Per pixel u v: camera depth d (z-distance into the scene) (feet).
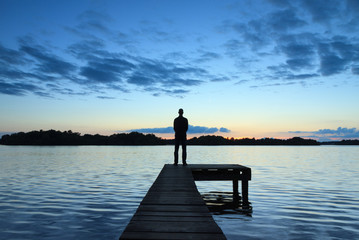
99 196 38.70
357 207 32.19
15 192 41.98
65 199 36.60
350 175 66.18
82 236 21.77
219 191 45.29
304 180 56.90
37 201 35.32
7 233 22.52
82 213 29.09
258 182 54.24
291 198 37.83
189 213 15.16
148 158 150.92
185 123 42.06
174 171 35.01
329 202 35.06
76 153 221.25
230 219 27.12
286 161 125.18
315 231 23.13
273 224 25.32
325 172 73.82
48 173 70.49
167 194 20.72
